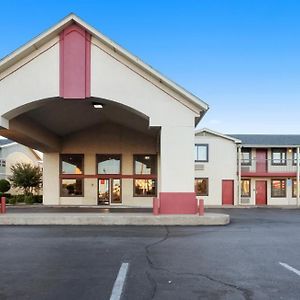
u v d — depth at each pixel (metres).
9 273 7.10
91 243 10.55
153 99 17.12
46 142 25.25
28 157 43.22
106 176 28.88
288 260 8.33
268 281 6.58
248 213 23.98
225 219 15.66
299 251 9.41
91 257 8.59
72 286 6.23
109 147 29.08
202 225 15.34
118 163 29.08
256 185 34.38
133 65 17.12
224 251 9.38
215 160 32.97
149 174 28.94
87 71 17.05
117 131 29.17
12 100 16.88
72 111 22.86
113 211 21.78
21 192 37.91
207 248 9.80
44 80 16.92
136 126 26.70
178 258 8.51
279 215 22.12
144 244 10.41
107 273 7.10
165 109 17.12
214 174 32.88
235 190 32.78
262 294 5.83
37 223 15.34
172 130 17.08
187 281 6.56
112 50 17.08
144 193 28.88
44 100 17.16
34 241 10.90
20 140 23.56
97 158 29.00
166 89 17.14
